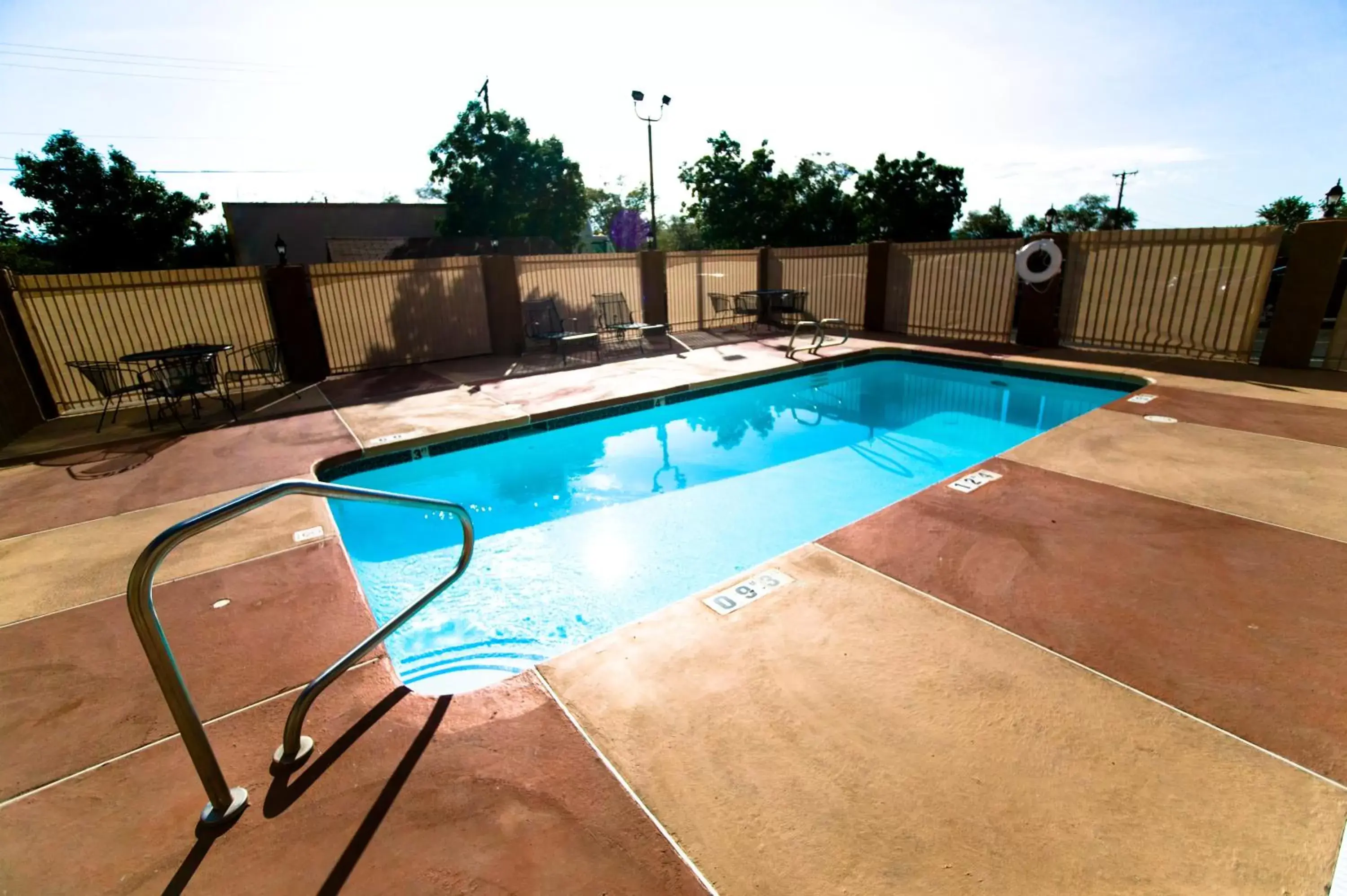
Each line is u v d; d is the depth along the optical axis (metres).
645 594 3.79
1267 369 6.93
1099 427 4.99
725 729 1.98
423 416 6.46
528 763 1.87
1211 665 2.19
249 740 2.01
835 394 8.47
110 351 7.60
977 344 9.26
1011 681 2.15
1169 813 1.62
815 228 31.72
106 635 2.70
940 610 2.59
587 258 10.95
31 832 1.71
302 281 8.35
